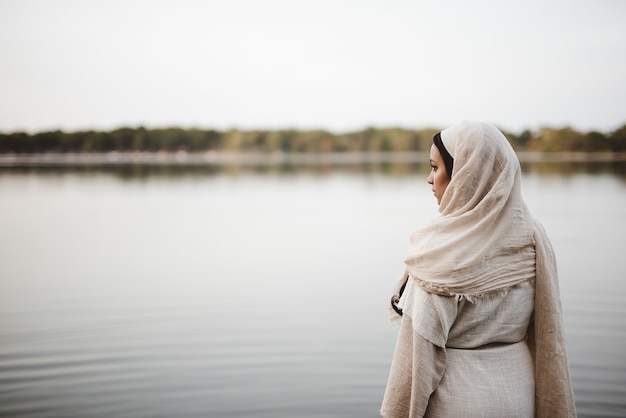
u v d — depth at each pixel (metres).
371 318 6.20
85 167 47.81
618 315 6.03
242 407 4.05
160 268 9.12
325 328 5.85
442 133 1.73
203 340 5.57
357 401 4.12
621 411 3.87
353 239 11.99
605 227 12.37
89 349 5.35
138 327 6.00
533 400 1.68
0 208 18.31
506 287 1.60
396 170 44.94
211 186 28.91
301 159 75.31
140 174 38.97
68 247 11.19
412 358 1.65
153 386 4.48
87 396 4.32
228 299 7.09
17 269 9.02
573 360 4.82
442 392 1.61
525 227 1.63
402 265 9.18
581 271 8.17
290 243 11.60
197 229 13.77
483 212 1.59
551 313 1.65
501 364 1.63
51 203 19.86
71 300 7.07
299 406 4.04
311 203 20.14
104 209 18.20
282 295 7.24
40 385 4.54
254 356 5.10
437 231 1.65
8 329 5.92
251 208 18.58
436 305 1.59
